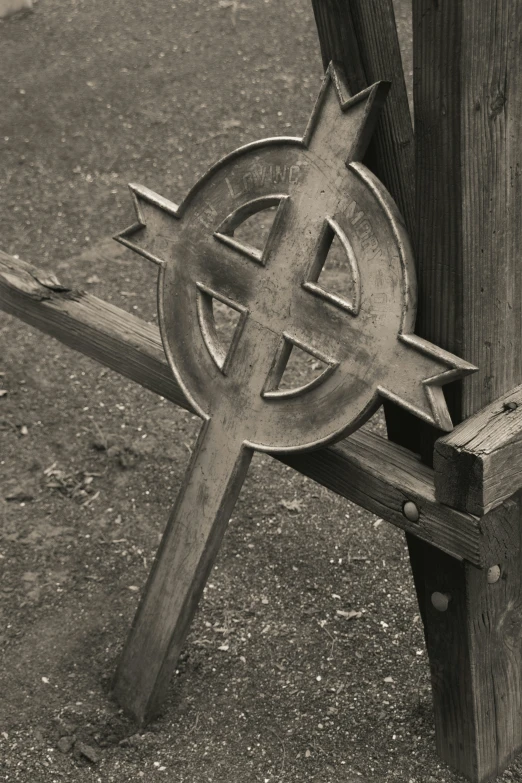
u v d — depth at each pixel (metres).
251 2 8.23
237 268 2.42
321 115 2.14
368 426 4.30
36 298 3.26
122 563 3.64
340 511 3.80
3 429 4.40
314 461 2.48
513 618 2.51
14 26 8.36
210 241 2.46
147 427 4.36
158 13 8.30
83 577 3.58
